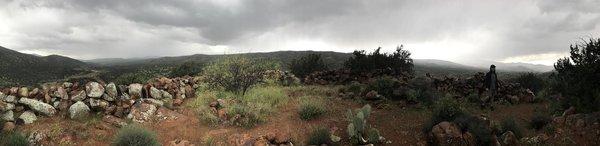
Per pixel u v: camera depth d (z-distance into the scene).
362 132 10.55
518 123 12.12
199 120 11.79
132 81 16.64
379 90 15.30
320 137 10.24
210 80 16.00
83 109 11.26
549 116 12.64
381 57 23.02
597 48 11.56
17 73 52.09
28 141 9.08
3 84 13.00
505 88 16.89
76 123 10.60
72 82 12.69
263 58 16.80
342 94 15.74
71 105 11.37
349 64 23.69
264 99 14.55
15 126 10.12
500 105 15.32
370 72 21.44
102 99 12.09
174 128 11.17
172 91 14.19
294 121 12.11
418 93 14.53
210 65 16.48
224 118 11.83
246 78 15.92
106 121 11.02
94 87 11.99
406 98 14.52
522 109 14.66
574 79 11.93
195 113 12.39
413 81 15.70
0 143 9.16
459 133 9.93
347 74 21.58
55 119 10.85
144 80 17.03
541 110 14.06
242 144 9.75
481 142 9.91
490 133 10.24
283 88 18.05
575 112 11.52
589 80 11.38
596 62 11.34
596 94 10.97
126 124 10.98
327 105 13.91
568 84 12.16
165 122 11.46
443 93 16.73
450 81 18.06
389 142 10.55
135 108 11.74
